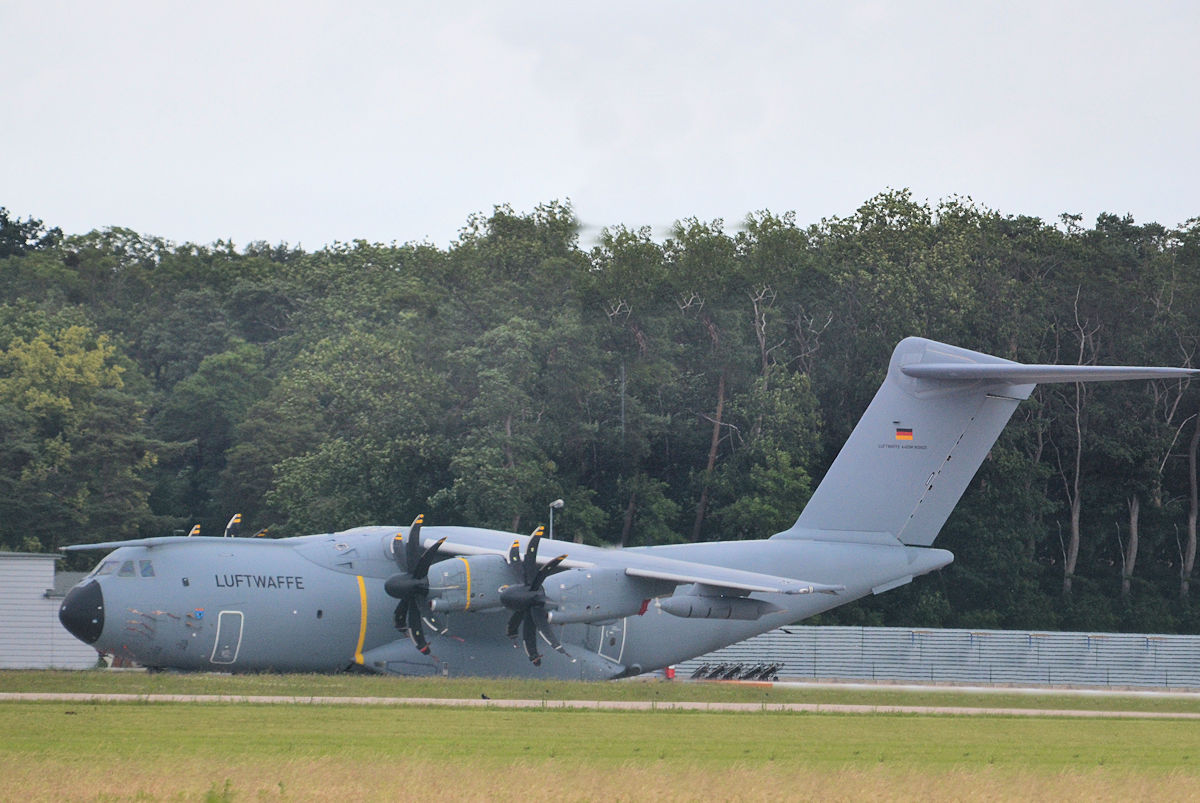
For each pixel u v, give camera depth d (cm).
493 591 9331
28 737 5988
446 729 6781
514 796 4812
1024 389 10500
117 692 7994
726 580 9462
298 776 5059
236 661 9225
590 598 9400
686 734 6969
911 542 10656
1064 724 8456
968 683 15512
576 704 8306
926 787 5200
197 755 5562
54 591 13062
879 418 10638
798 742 6775
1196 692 14612
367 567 9625
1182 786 5494
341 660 9506
